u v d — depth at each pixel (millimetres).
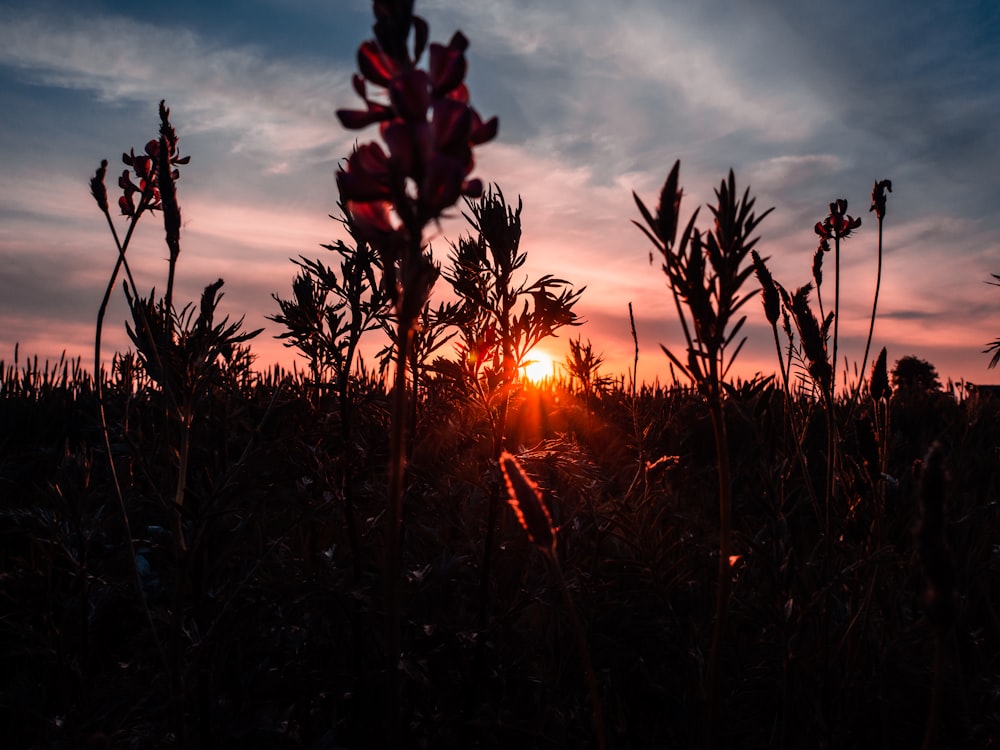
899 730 1923
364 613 2064
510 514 2611
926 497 1019
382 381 2408
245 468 1852
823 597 1717
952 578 1022
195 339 1767
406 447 2400
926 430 4723
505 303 2207
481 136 1023
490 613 2301
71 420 4840
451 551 2381
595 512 2266
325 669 2156
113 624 2396
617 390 3340
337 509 2363
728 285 1210
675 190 1200
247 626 1962
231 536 1905
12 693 1966
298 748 1956
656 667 2248
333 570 2143
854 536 1977
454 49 1008
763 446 1948
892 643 1834
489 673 2131
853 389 2273
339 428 2471
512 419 2516
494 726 1897
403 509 2289
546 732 1999
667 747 2010
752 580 2115
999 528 2488
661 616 2342
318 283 2289
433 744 2002
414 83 905
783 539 1782
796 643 1796
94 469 2418
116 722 1800
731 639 2098
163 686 1770
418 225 923
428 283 1029
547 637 2281
